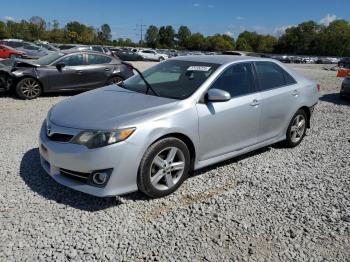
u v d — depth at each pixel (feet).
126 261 9.16
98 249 9.55
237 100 14.44
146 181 11.75
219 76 14.19
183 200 12.38
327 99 36.17
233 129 14.37
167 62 16.52
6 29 276.41
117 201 12.01
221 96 12.96
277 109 16.47
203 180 14.03
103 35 333.42
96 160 10.94
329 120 25.91
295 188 13.71
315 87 19.27
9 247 9.45
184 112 12.52
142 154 11.44
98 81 33.35
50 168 12.13
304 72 80.84
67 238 9.95
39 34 288.71
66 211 11.29
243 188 13.52
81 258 9.18
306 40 334.44
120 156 11.05
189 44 385.29
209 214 11.55
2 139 18.07
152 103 12.76
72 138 11.35
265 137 16.38
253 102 15.06
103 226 10.61
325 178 14.80
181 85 13.96
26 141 17.85
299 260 9.52
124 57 130.82
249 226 10.96
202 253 9.59
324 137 21.04
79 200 11.98
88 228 10.47
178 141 12.35
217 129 13.65
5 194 12.18
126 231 10.42
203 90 13.44
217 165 15.61
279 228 10.93
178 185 12.87
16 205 11.51
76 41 300.81
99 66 33.27
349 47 310.45
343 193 13.46
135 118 11.59
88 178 11.21
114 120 11.46
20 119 22.66
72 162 11.26
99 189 11.18
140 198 12.32
